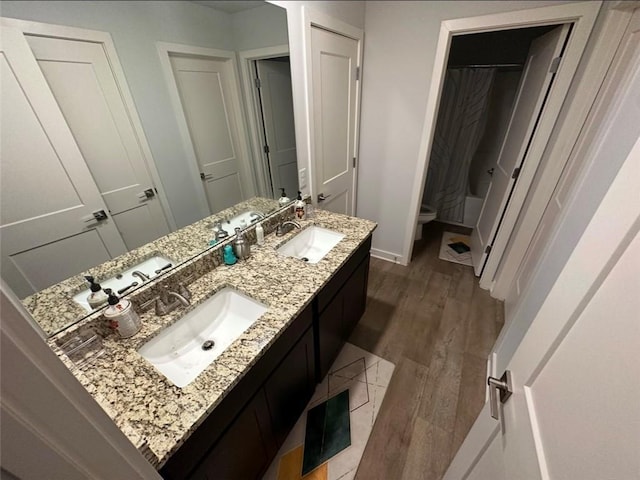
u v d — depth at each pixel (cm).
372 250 305
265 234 170
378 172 262
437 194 364
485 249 250
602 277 47
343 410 155
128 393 79
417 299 240
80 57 85
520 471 52
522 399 61
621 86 112
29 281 83
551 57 170
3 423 27
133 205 108
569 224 113
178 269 120
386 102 229
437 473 129
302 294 119
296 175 189
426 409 155
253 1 128
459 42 289
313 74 171
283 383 119
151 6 99
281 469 132
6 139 75
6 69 72
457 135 326
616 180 49
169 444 67
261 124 154
